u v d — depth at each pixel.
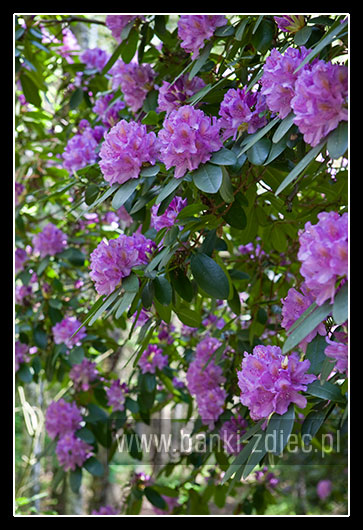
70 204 2.88
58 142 3.06
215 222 1.53
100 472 2.63
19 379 2.79
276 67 1.24
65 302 2.92
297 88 1.12
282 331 2.30
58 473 2.67
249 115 1.40
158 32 1.90
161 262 1.38
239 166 1.41
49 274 3.06
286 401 1.21
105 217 3.03
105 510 2.95
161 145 1.38
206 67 1.81
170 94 1.69
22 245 2.96
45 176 3.13
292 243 2.30
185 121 1.32
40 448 4.49
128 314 1.43
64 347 2.78
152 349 2.66
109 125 2.16
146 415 2.81
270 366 1.23
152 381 2.64
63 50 2.99
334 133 1.08
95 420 2.70
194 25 1.60
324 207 1.98
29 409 3.86
